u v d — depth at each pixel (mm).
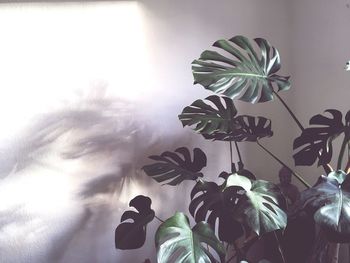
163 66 1408
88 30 1271
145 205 1222
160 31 1383
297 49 1610
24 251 1275
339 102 1458
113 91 1339
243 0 1518
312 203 896
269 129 1201
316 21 1515
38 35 1204
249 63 1089
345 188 940
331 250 1142
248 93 1025
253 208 934
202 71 1033
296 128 1654
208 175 1562
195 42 1451
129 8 1322
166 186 1494
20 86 1202
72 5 1238
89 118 1314
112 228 1411
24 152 1233
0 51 1165
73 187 1323
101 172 1362
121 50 1330
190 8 1424
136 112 1389
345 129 1111
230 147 1472
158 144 1446
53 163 1281
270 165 1670
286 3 1601
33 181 1259
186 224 966
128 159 1401
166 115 1443
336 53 1448
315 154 1146
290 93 1659
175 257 887
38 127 1242
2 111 1190
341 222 843
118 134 1370
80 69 1276
